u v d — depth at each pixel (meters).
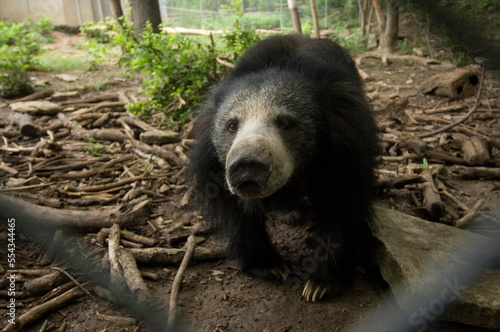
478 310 2.78
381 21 11.56
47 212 4.00
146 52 6.83
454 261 3.20
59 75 10.21
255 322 3.13
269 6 21.02
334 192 3.31
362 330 3.02
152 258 3.68
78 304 3.25
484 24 3.71
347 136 3.14
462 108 7.13
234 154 2.62
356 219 3.38
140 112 6.83
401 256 3.27
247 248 3.64
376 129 3.54
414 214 4.38
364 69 10.06
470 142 5.48
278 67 3.32
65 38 15.95
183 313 3.20
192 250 3.77
